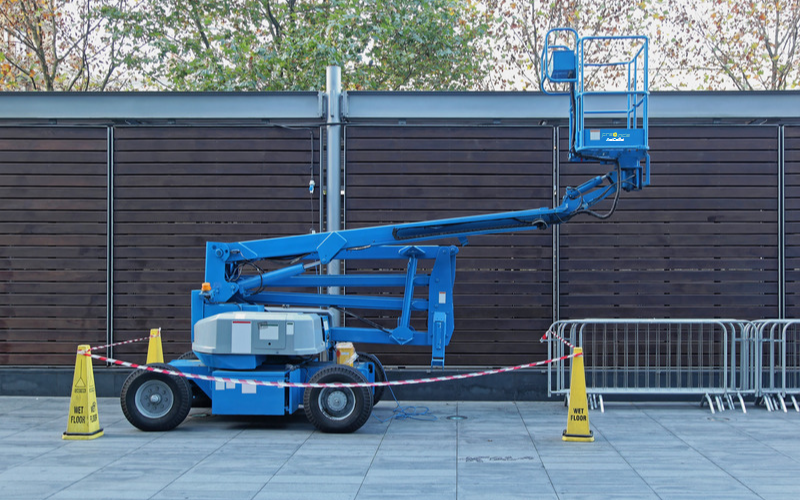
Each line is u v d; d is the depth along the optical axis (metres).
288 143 9.34
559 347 8.91
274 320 6.95
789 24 18.14
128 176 9.33
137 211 9.30
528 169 9.24
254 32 18.64
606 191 7.40
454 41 17.91
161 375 7.07
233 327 6.96
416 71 18.16
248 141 9.33
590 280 9.16
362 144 9.28
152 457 6.04
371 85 16.98
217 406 7.02
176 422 7.05
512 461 5.95
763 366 9.02
